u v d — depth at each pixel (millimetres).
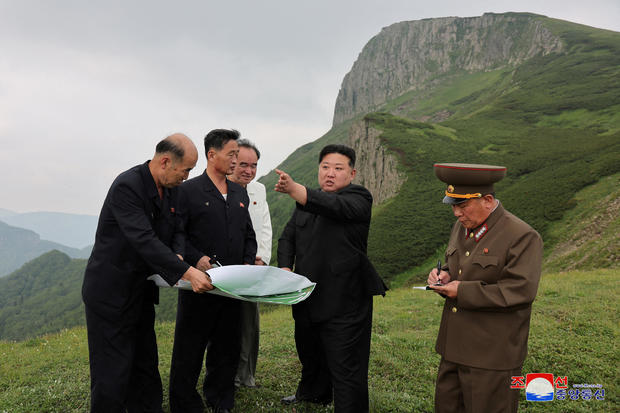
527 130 98625
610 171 52719
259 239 4730
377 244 60719
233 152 3777
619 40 150875
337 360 3359
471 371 2727
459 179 2766
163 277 3131
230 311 3785
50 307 156625
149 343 3609
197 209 3713
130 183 3158
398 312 9555
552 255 39500
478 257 2775
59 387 4453
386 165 90562
